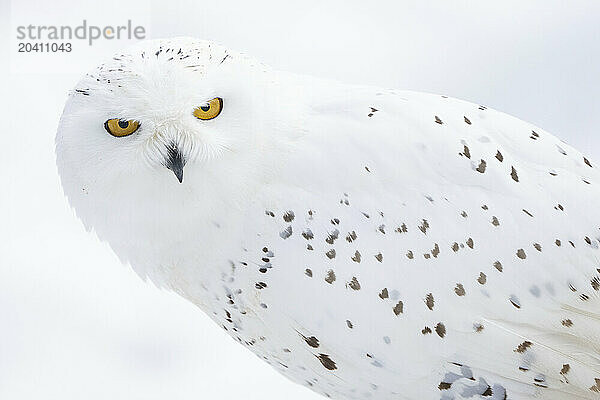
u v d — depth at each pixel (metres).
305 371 6.66
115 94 6.54
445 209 6.60
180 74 6.54
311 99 6.62
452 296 6.61
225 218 6.59
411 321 6.61
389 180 6.60
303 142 6.60
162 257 6.62
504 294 6.61
